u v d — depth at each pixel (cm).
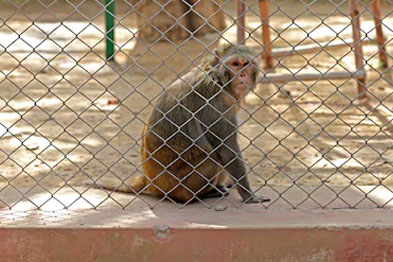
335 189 624
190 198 625
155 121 628
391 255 509
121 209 566
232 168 612
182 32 1584
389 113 1072
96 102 1148
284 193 616
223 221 526
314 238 508
